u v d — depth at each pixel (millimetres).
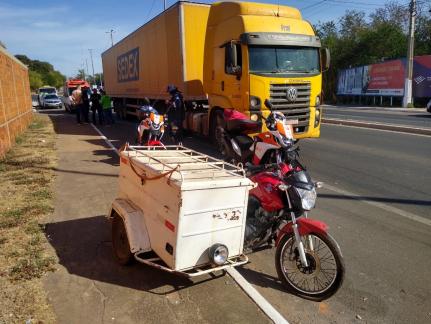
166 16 13391
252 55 9531
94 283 4078
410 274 4301
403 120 19766
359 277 4238
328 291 3729
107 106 20703
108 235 5301
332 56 46375
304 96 10055
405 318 3545
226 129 7590
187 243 3613
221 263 3754
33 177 8219
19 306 3625
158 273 4305
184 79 12375
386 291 3977
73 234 5316
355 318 3547
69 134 16281
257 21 9789
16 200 6621
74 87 32188
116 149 12188
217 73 10852
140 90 18016
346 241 5113
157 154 4934
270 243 4680
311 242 3904
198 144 12781
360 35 46125
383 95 35938
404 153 10516
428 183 7680
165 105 14352
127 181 4703
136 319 3500
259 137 5297
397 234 5328
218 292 3938
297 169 4207
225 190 3688
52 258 4559
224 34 10430
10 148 11977
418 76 32781
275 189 4027
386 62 35219
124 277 4211
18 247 4820
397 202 6605
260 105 9555
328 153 10750
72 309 3625
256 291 3941
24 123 17734
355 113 26031
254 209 4184
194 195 3523
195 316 3545
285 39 9789
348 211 6211
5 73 12453
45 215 5988
